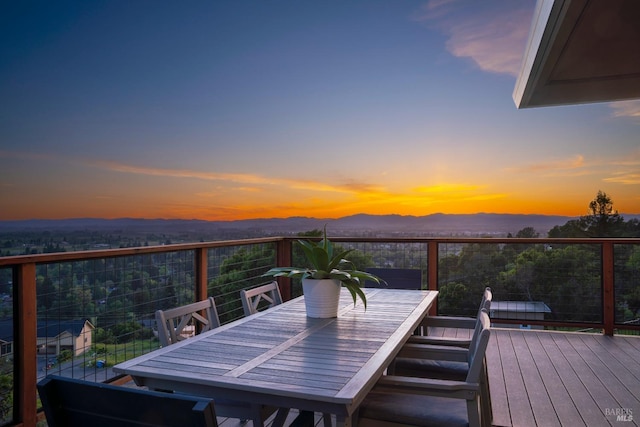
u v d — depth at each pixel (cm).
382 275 420
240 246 520
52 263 294
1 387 271
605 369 418
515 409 328
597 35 354
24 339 276
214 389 173
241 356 197
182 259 421
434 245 585
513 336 541
